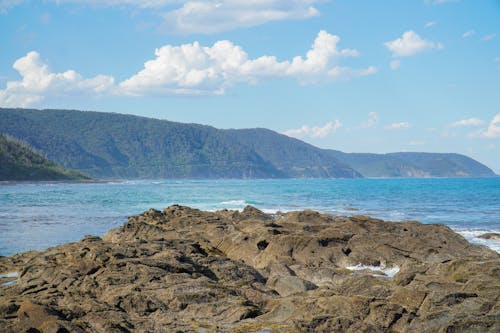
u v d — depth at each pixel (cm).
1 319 1390
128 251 2105
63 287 1772
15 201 8381
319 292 1567
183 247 2408
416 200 8531
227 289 1681
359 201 8312
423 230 3053
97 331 1338
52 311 1412
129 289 1642
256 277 2030
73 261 2045
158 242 2434
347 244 2595
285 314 1422
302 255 2530
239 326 1378
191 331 1359
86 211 6394
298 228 3080
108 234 3359
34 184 19125
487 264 1599
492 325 1193
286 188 15725
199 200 8625
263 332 1311
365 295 1505
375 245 2552
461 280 1566
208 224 3403
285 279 1834
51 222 5066
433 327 1248
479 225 4519
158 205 7412
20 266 2291
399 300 1408
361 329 1245
